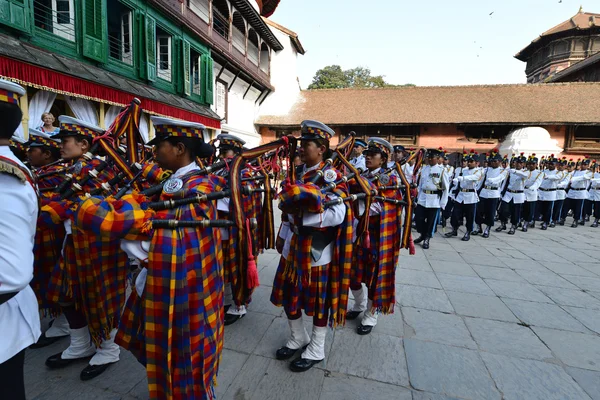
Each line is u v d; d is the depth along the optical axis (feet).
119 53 30.63
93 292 6.69
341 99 66.80
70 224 6.63
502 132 59.00
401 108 62.03
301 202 6.18
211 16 41.37
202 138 5.26
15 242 3.34
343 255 7.18
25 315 3.91
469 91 64.18
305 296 7.23
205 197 4.62
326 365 7.52
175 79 35.55
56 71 20.07
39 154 8.46
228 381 6.90
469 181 20.88
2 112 3.43
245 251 5.06
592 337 9.08
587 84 60.29
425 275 13.92
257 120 64.28
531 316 10.27
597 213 28.84
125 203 4.27
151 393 4.59
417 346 8.38
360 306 9.72
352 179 8.46
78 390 6.50
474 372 7.38
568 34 85.56
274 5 64.23
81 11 23.89
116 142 6.66
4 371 3.71
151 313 4.43
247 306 10.40
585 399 6.62
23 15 19.63
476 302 11.23
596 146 55.67
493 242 20.97
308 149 6.93
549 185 26.05
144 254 4.49
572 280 13.75
